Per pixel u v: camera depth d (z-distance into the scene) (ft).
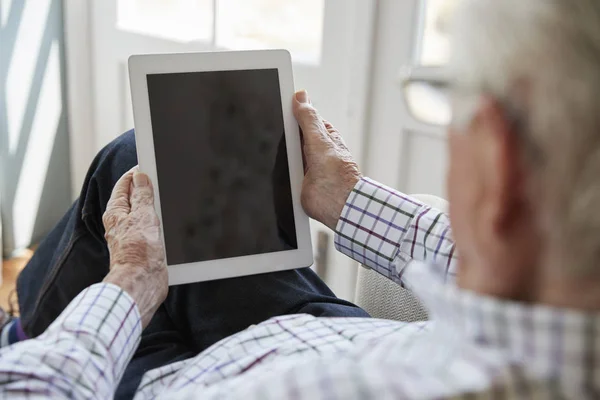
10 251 7.29
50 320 3.68
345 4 5.40
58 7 7.25
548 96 1.44
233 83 3.17
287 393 1.71
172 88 3.08
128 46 7.18
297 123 3.29
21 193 7.26
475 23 1.56
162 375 2.76
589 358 1.48
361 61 5.32
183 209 3.08
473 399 1.54
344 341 2.52
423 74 4.07
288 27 5.97
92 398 2.22
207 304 3.27
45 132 7.40
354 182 3.24
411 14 5.00
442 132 4.98
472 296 1.61
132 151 3.54
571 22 1.42
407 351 1.83
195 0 6.51
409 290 3.29
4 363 2.14
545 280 1.57
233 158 3.17
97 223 3.57
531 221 1.56
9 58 6.81
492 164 1.56
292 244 3.28
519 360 1.57
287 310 3.19
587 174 1.43
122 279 2.70
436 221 3.00
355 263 5.84
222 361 2.55
